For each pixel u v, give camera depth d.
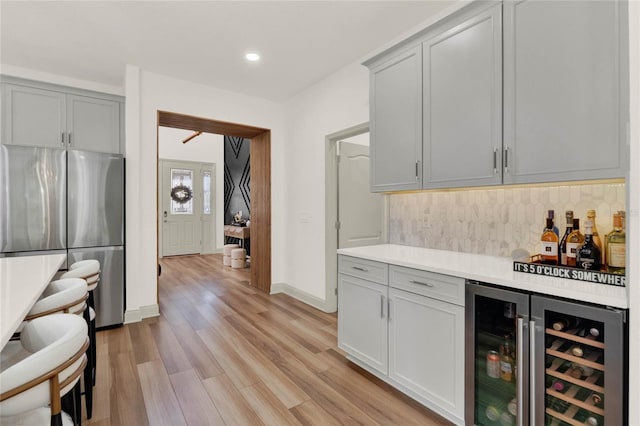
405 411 1.82
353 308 2.32
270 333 2.96
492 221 2.12
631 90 1.18
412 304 1.89
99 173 3.06
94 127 3.32
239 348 2.64
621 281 1.28
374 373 2.20
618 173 1.27
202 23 2.52
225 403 1.89
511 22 1.62
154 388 2.05
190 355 2.51
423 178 2.06
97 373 2.23
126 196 3.25
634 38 1.18
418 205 2.62
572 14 1.41
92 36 2.70
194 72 3.44
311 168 3.84
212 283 4.92
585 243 1.56
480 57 1.75
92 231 3.01
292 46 2.88
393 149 2.26
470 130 1.80
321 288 3.67
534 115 1.53
